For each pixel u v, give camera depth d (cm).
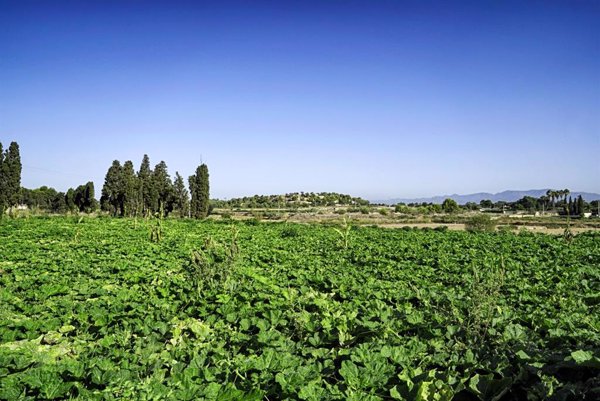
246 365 554
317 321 754
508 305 920
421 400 460
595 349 536
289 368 548
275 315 781
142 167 7006
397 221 6106
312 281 1198
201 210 6353
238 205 14225
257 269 1349
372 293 1021
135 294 1005
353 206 14075
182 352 623
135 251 1844
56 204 9525
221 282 1070
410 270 1458
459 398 500
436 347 627
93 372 522
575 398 450
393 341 657
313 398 466
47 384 495
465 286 1185
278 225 4356
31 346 707
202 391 472
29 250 1883
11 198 5553
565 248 2119
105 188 6925
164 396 462
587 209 11512
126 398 457
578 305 922
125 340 682
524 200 14375
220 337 720
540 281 1238
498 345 626
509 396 504
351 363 551
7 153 5591
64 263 1486
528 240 2617
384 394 499
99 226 3547
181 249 1958
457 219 6650
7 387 490
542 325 723
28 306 898
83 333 760
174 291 1041
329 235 3030
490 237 2864
